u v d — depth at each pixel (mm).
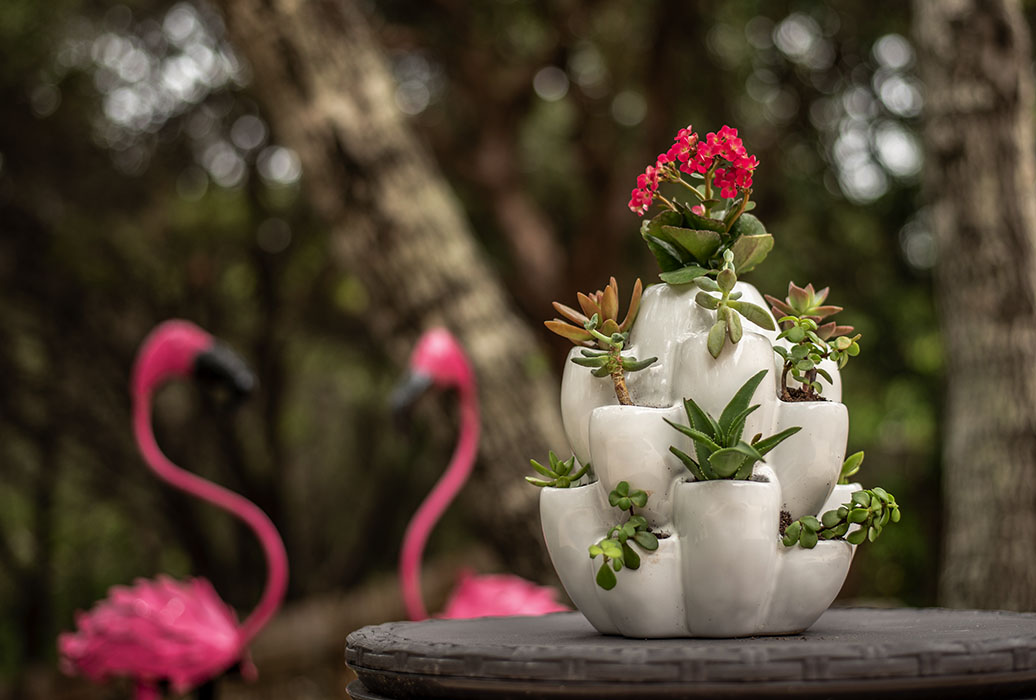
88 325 6598
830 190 5367
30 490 7258
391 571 8242
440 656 935
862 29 5078
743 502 1034
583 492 1146
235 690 5113
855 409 5324
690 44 5441
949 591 2631
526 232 5379
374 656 1006
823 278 5465
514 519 3033
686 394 1094
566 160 6410
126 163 6301
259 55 3014
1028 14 4324
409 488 7926
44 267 6320
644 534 1065
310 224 6539
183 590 2354
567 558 1149
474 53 5262
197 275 6727
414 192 3064
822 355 1146
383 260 3051
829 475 1112
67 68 5863
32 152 6000
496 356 3033
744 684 842
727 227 1170
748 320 1118
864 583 5465
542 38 5520
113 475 7148
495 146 5371
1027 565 2512
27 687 4762
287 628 5359
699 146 1166
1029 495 2529
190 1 5785
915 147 5027
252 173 6430
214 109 6211
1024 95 2654
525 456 3037
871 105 5152
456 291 3053
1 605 7391
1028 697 920
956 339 2658
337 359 7871
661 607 1065
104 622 2215
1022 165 2633
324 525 8500
